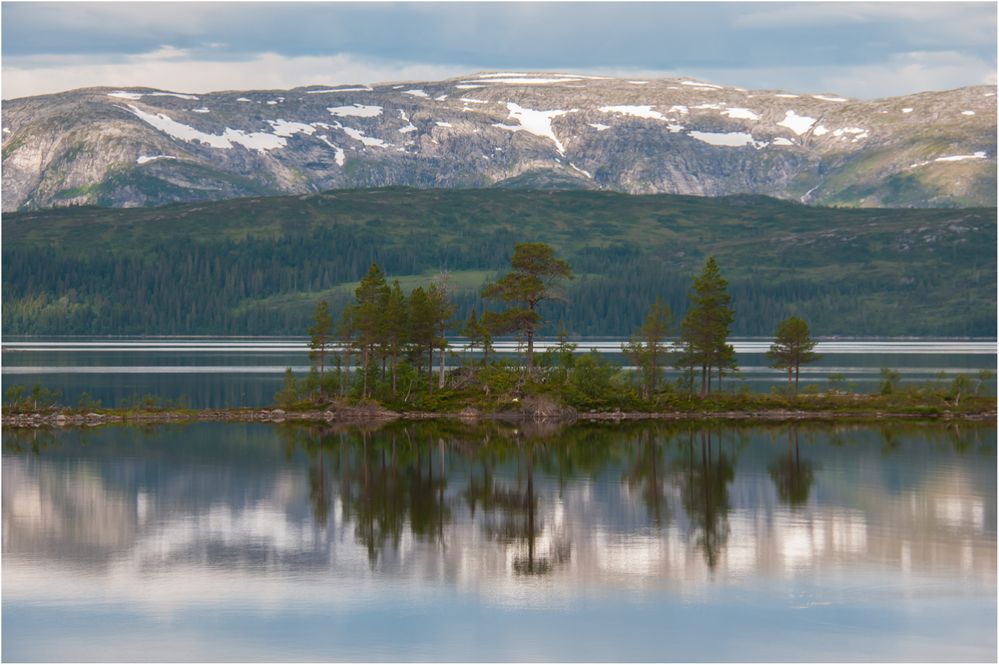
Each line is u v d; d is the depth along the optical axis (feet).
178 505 571.28
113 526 524.11
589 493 605.31
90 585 430.20
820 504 569.64
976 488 609.01
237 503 577.84
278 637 372.79
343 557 471.21
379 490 613.52
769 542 490.90
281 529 521.24
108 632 377.71
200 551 480.23
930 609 397.39
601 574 444.55
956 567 448.24
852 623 383.86
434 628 382.22
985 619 386.52
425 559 467.93
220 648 363.97
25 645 366.22
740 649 361.30
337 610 401.08
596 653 358.84
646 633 376.07
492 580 437.17
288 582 435.12
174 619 390.83
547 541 496.64
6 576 442.91
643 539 499.51
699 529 517.14
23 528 519.19
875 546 482.28
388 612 399.24
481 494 603.26
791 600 409.08
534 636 374.02
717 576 440.04
